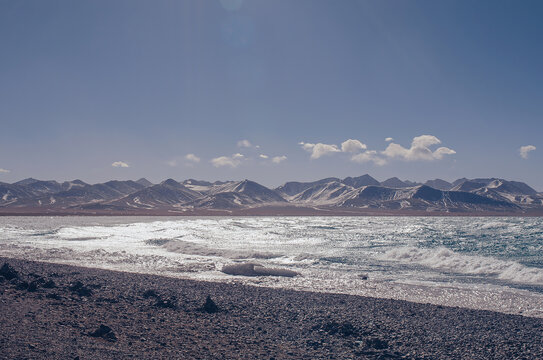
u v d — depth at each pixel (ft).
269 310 65.41
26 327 45.73
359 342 49.52
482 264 123.54
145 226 355.77
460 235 264.72
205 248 164.14
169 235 251.80
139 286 80.94
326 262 137.08
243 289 83.76
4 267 84.02
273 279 103.19
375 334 53.36
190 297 72.54
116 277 91.61
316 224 452.76
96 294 70.49
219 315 60.80
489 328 57.11
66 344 40.52
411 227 369.71
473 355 45.57
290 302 72.08
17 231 270.05
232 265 114.01
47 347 38.99
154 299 69.26
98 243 194.18
